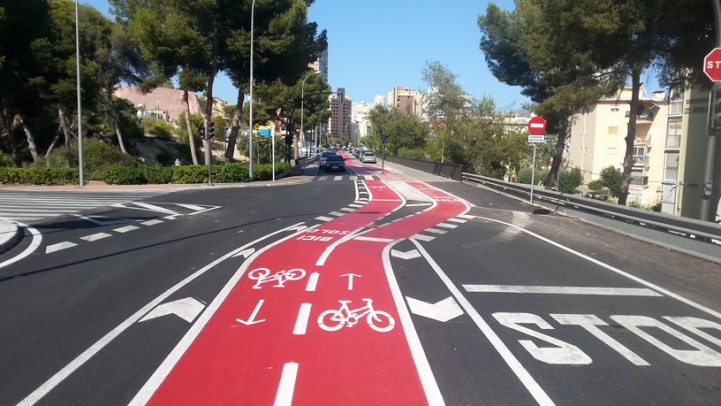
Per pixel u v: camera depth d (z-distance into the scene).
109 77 47.62
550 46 21.55
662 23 17.09
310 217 17.39
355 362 5.36
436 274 9.39
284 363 5.30
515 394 4.72
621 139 51.41
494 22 31.11
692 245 11.61
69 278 8.87
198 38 32.41
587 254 11.59
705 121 26.09
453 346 5.89
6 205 20.05
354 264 10.08
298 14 35.59
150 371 5.10
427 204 22.30
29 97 35.09
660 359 5.66
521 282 8.92
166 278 8.87
